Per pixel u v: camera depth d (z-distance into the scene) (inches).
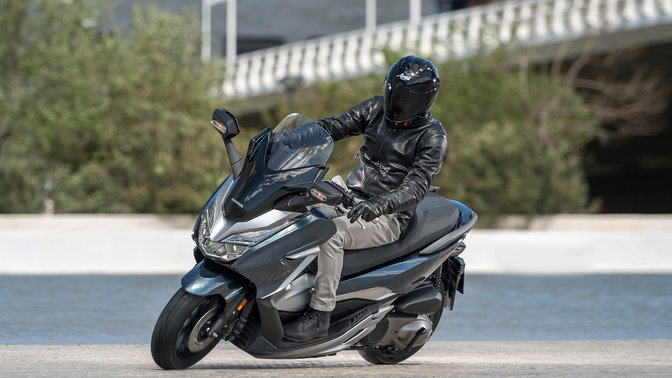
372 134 426.9
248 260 369.4
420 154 413.7
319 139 399.2
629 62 2748.5
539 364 451.5
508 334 644.1
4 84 2201.0
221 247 370.0
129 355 463.2
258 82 2901.1
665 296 925.8
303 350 392.2
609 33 2549.2
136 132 1841.8
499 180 1704.0
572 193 1748.3
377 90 2156.7
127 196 1766.7
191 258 1201.4
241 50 4781.0
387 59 2341.3
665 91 2999.5
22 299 810.8
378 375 396.8
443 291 456.4
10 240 1153.4
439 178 1742.1
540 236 1249.4
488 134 1802.4
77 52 2215.8
